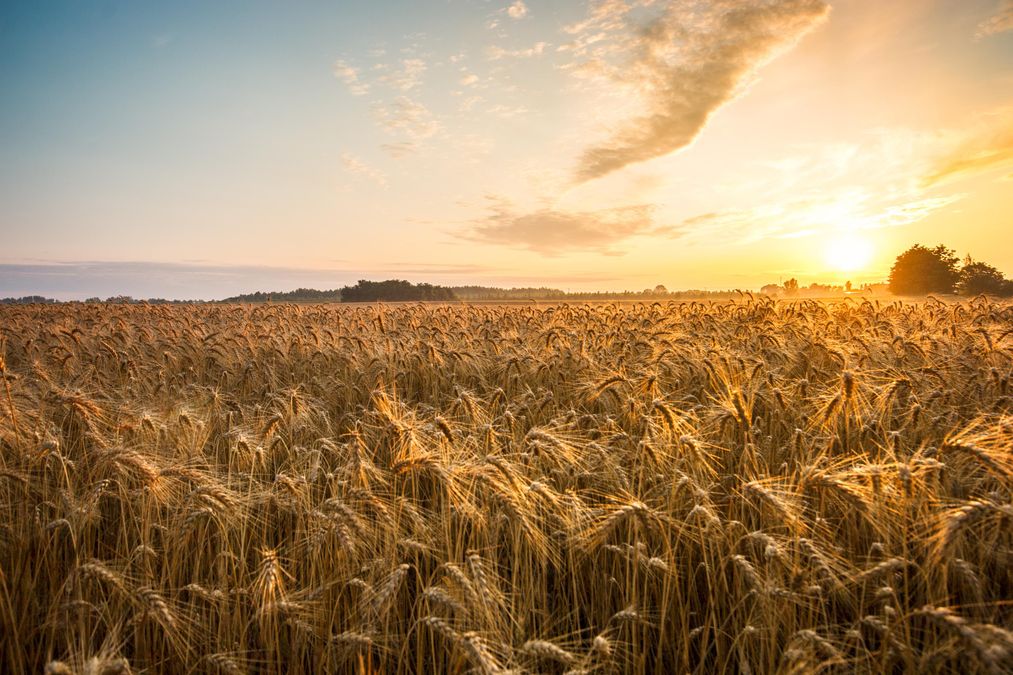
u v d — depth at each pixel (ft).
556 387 27.78
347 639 11.39
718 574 14.24
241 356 37.93
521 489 13.83
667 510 14.75
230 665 11.62
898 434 17.51
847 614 13.73
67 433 21.70
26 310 82.07
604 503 17.01
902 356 29.48
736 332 39.75
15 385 21.66
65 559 15.14
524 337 42.55
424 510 15.66
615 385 22.99
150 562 13.79
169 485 15.39
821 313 50.37
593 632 14.08
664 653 13.61
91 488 16.84
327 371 34.60
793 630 12.20
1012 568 12.55
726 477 16.85
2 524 14.42
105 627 13.56
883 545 13.44
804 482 13.65
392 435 17.35
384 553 13.99
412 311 64.49
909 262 272.92
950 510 11.58
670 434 17.08
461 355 32.37
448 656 12.26
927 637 11.32
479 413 21.11
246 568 15.21
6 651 12.30
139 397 25.88
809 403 21.65
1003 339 31.27
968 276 260.21
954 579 13.06
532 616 13.51
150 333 46.80
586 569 15.33
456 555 13.78
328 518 13.28
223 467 20.20
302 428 22.21
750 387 22.26
